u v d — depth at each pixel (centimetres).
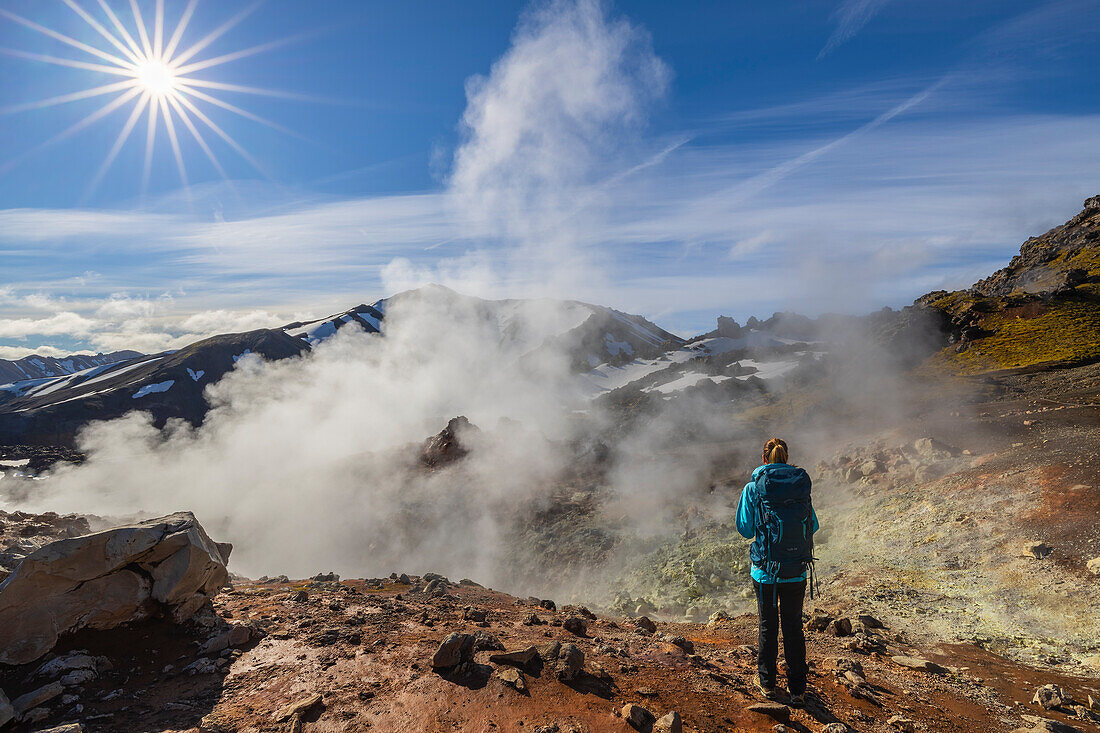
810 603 1183
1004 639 820
